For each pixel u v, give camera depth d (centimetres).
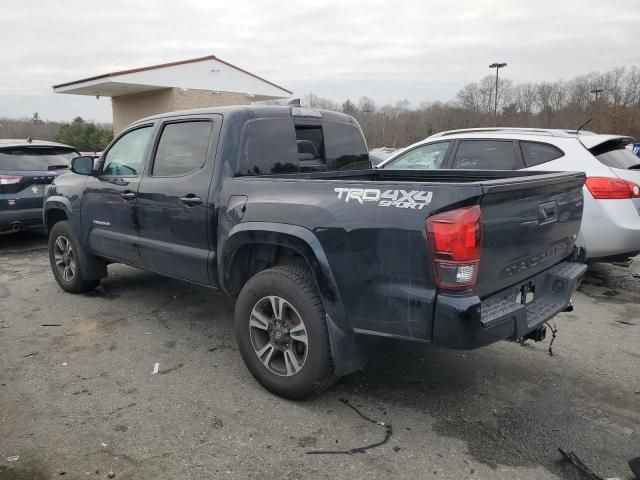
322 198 306
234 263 361
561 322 481
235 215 349
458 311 255
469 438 297
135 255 451
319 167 442
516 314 282
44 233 983
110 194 469
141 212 434
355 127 491
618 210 523
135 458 277
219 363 395
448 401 338
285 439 294
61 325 473
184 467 269
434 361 397
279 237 321
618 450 285
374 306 285
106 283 604
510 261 290
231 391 350
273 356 345
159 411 324
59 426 307
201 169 383
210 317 495
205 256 380
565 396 345
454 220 253
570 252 372
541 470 268
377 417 318
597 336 447
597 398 342
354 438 296
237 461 275
